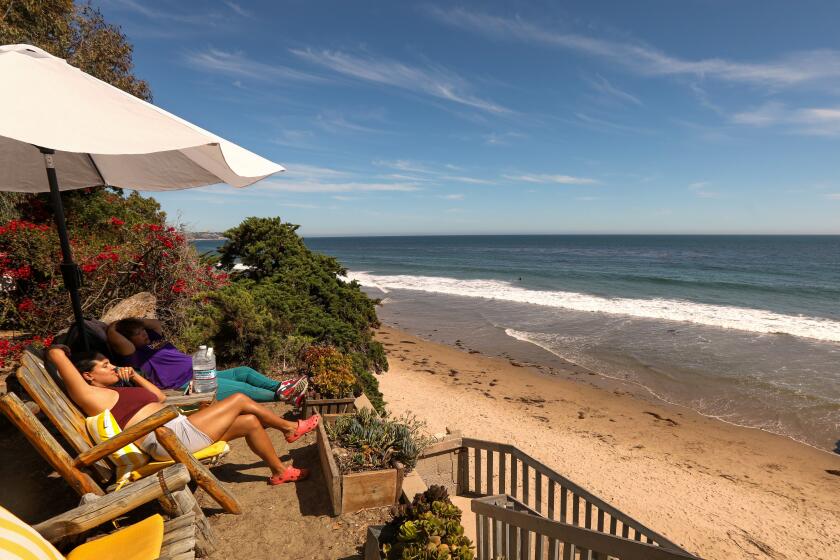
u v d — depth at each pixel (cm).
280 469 382
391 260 7944
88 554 212
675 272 5262
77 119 183
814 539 784
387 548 269
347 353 973
